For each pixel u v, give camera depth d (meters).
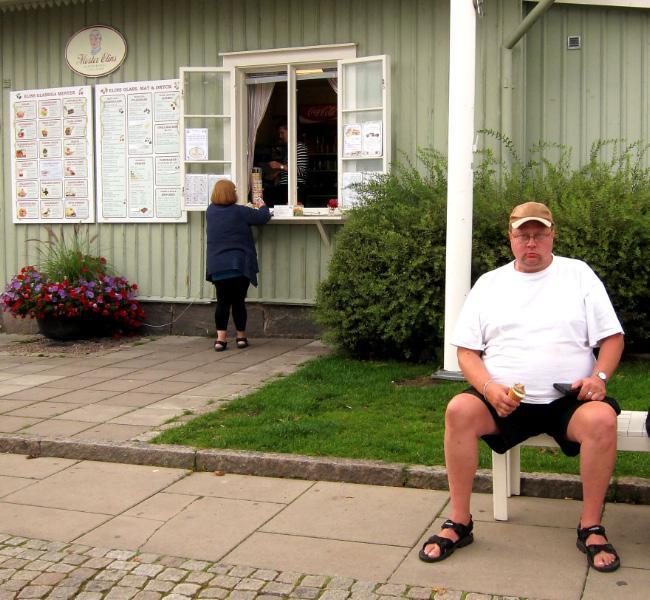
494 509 4.42
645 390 6.47
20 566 4.04
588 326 4.05
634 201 7.62
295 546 4.18
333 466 5.12
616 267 7.39
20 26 11.10
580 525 4.01
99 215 10.87
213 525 4.49
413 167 9.06
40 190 11.15
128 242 10.77
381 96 9.45
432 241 7.80
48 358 9.23
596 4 8.96
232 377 7.86
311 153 10.06
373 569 3.88
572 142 9.20
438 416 6.10
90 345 10.01
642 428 4.04
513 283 4.14
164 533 4.40
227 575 3.87
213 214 9.20
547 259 4.12
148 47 10.53
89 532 4.44
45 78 11.03
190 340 10.21
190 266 10.49
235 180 10.17
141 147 10.60
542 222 4.02
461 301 7.09
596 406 3.88
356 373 7.55
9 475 5.44
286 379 7.47
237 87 10.17
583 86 9.14
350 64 9.59
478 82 9.25
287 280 10.07
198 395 7.13
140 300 10.66
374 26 9.63
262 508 4.71
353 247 8.12
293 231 10.02
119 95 10.64
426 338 7.92
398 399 6.58
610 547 3.85
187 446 5.58
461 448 4.01
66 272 10.35
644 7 8.87
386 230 7.94
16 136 11.22
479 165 8.46
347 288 8.12
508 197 7.94
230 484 5.14
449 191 7.09
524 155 9.24
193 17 10.32
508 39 8.87
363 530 4.36
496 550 4.05
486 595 3.59
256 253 9.94
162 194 10.55
